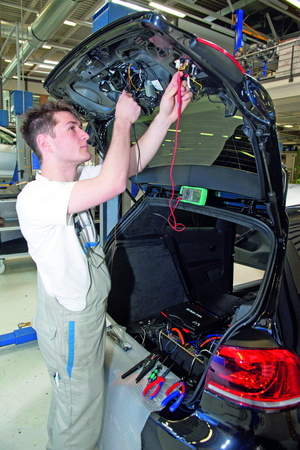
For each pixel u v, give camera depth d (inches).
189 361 52.0
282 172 36.3
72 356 40.0
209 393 33.7
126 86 41.3
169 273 76.3
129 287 69.5
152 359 48.1
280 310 35.6
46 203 34.7
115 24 30.0
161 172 55.1
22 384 75.5
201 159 48.7
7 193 155.7
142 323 70.9
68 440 43.0
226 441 31.4
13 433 60.9
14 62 363.3
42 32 250.2
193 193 49.4
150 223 67.6
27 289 135.5
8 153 276.8
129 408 41.8
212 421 33.3
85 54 36.8
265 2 302.2
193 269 76.9
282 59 283.4
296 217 47.8
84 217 43.5
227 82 30.1
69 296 39.2
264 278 37.6
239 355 32.3
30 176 188.2
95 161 153.3
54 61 473.7
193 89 37.4
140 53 34.6
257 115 31.4
